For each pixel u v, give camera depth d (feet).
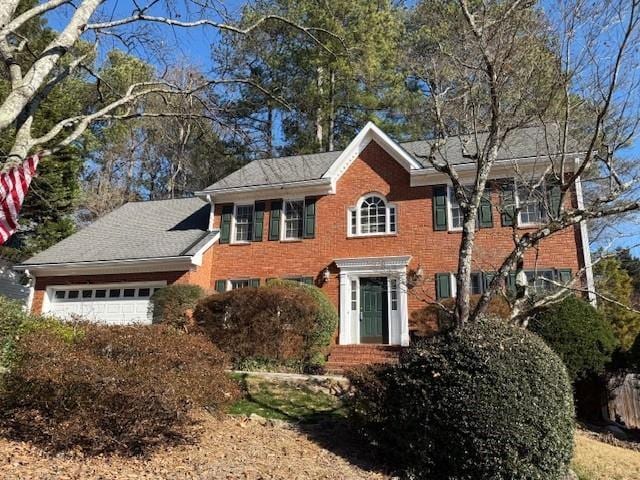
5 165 20.51
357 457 24.94
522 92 26.66
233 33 30.37
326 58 63.57
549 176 38.40
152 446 23.09
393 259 56.29
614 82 22.39
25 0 40.29
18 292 78.84
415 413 22.45
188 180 110.42
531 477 20.53
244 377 38.81
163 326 29.71
